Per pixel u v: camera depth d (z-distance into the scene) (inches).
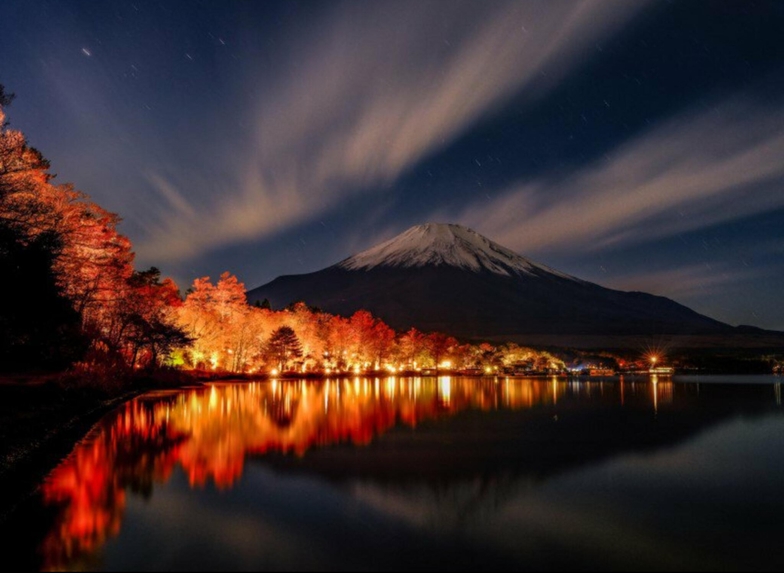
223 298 4409.5
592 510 805.2
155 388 2925.7
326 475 983.6
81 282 1803.6
